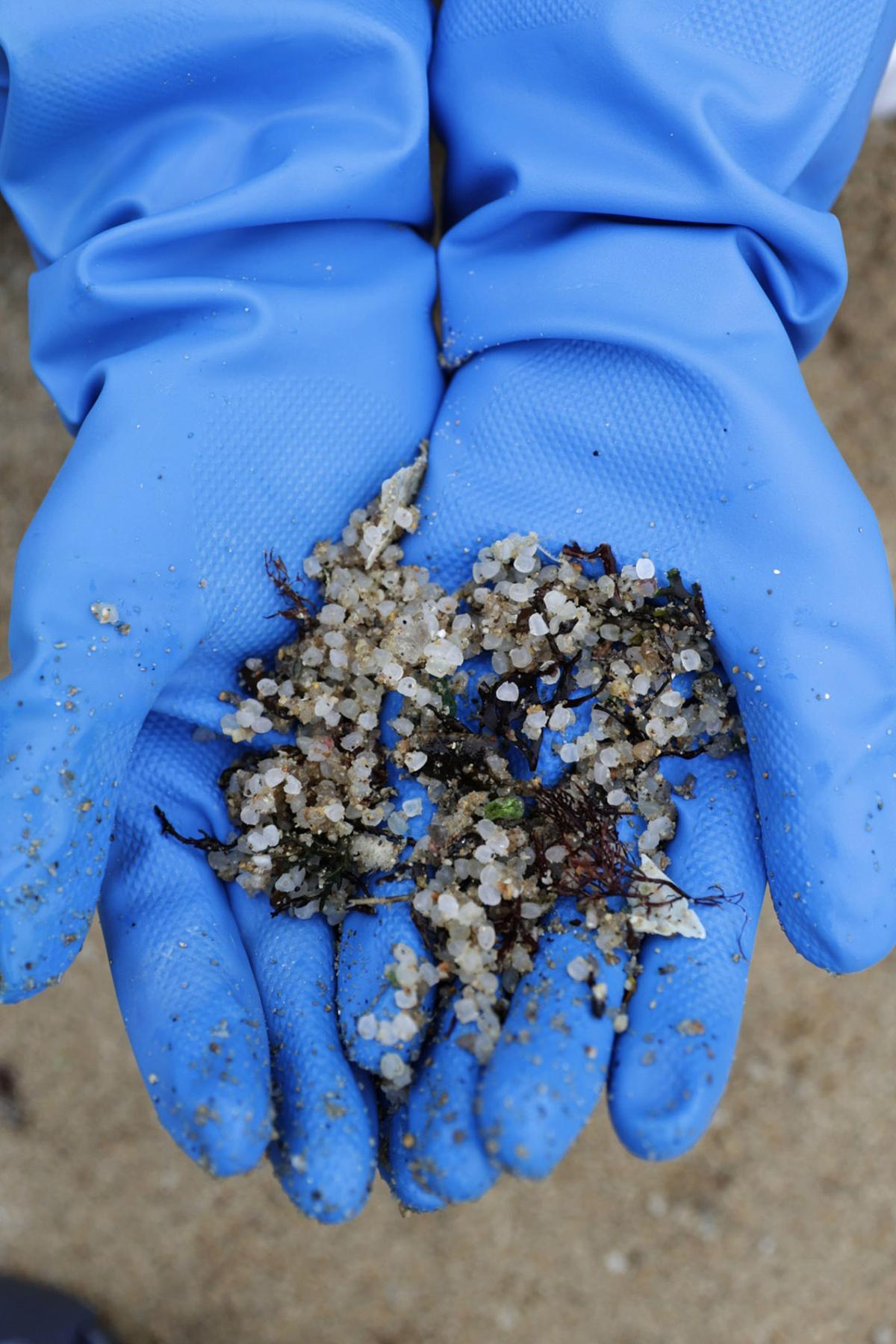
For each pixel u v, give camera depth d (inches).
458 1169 30.7
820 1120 39.4
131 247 32.7
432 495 33.7
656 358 32.6
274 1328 40.1
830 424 39.2
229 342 32.6
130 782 32.8
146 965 31.9
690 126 32.4
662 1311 39.7
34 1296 39.9
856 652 32.2
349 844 32.5
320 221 33.6
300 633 33.2
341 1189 30.6
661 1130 30.8
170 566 32.3
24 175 33.3
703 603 32.7
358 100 33.1
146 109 32.9
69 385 33.4
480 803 32.3
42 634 31.5
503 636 32.9
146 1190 40.1
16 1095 40.1
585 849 32.0
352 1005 31.9
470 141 33.5
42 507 32.1
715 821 32.4
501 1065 31.0
